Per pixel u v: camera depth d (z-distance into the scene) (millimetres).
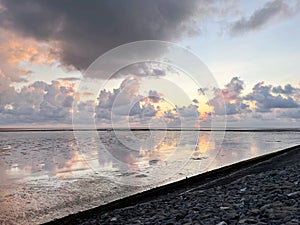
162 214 10297
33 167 32688
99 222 10773
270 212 7625
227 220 7707
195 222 8008
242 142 83750
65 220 11906
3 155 48062
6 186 21391
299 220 6570
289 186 11273
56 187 20953
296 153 31062
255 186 12906
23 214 14672
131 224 9469
